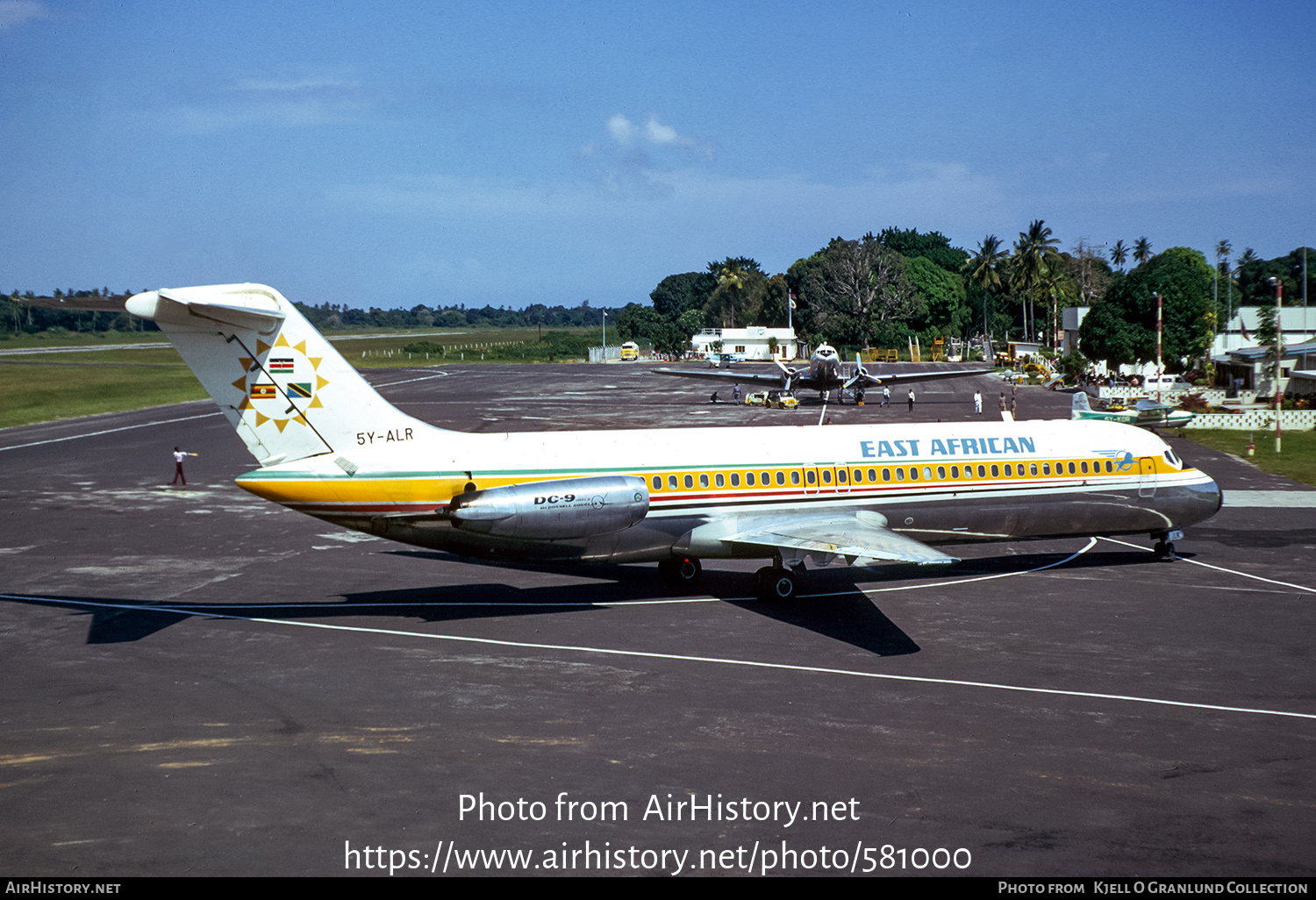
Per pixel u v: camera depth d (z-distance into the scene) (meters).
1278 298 48.41
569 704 14.30
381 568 23.44
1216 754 12.48
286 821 10.75
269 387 17.94
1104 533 23.16
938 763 12.18
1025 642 17.33
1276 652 16.72
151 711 14.04
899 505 21.45
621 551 19.81
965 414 58.53
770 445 20.92
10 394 74.31
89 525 28.53
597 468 19.66
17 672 15.80
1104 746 12.70
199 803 11.18
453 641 17.47
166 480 37.09
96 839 10.35
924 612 19.33
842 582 21.91
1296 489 33.94
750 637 17.69
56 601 20.34
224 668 15.98
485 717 13.80
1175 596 20.56
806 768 12.05
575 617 19.12
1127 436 23.22
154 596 20.77
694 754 12.47
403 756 12.45
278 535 27.25
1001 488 22.02
